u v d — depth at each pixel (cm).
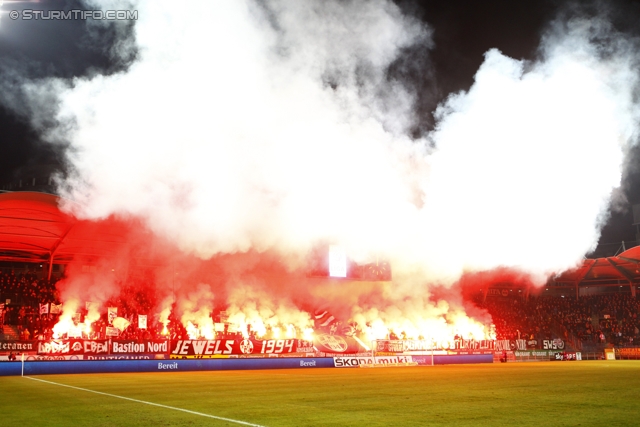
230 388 2072
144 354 3938
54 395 1842
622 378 2453
